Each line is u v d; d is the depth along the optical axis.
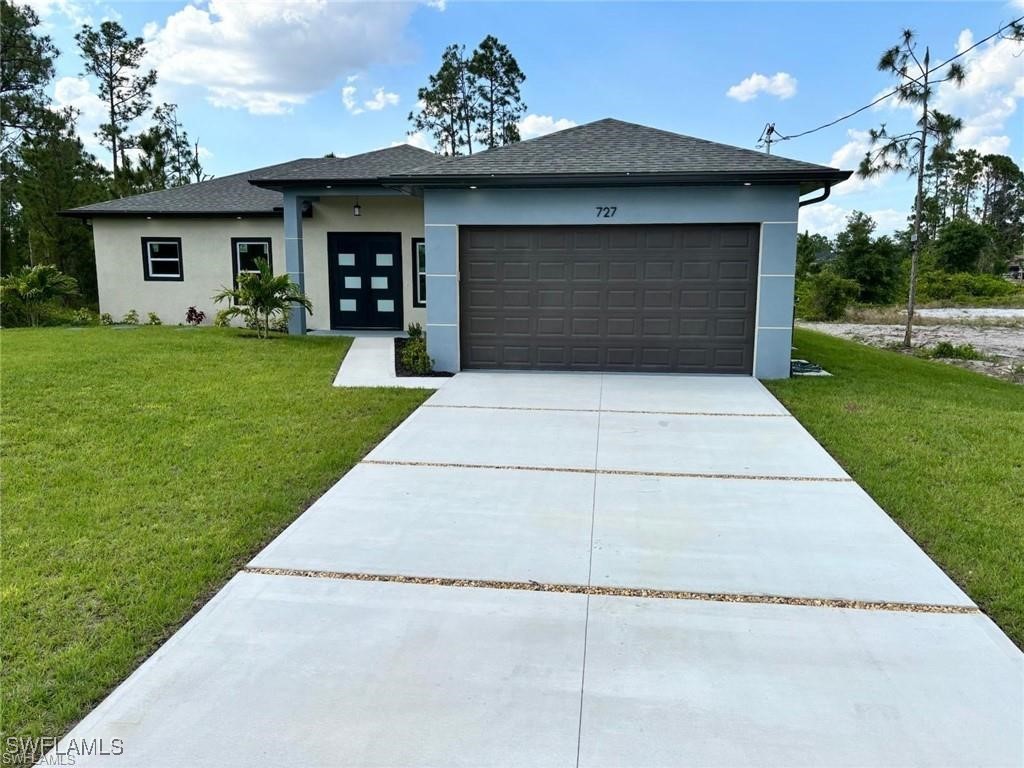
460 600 3.32
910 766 2.22
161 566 3.63
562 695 2.59
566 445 6.08
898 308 34.66
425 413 7.27
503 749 2.29
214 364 9.66
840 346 15.18
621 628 3.07
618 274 9.58
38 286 15.02
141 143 25.02
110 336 12.16
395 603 3.29
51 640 2.93
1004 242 57.91
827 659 2.82
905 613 3.20
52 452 5.57
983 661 2.81
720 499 4.73
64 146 22.97
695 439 6.29
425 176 9.23
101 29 29.03
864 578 3.55
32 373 8.46
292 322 13.17
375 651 2.88
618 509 4.54
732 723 2.43
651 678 2.70
